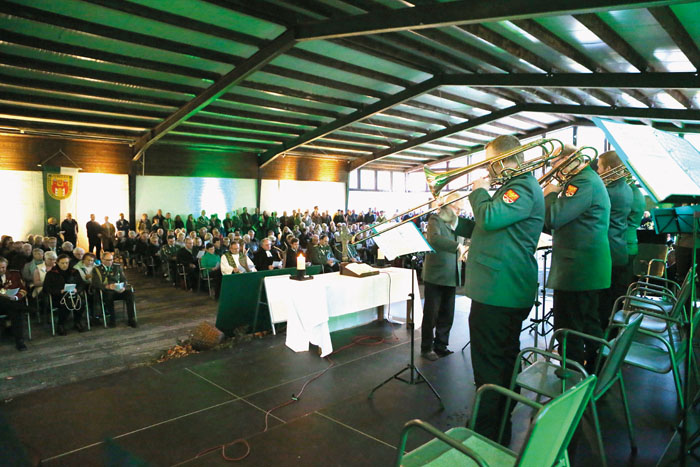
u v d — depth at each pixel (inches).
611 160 119.6
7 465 42.1
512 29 277.7
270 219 578.2
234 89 396.8
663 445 89.5
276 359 149.4
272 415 109.2
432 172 103.9
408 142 607.5
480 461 45.6
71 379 139.5
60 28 263.0
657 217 84.5
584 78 314.8
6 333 191.2
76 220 471.2
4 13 235.0
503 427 78.6
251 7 270.1
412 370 124.9
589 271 99.1
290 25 288.5
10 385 134.3
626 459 84.8
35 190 446.0
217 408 113.7
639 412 103.8
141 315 229.0
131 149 502.6
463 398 116.7
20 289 182.5
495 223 77.3
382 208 796.6
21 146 436.1
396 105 467.8
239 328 180.7
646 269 196.5
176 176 539.2
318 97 436.5
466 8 219.0
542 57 317.1
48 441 98.6
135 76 342.3
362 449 92.9
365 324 191.9
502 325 82.1
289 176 645.3
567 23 254.8
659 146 61.8
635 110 380.2
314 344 155.4
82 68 316.5
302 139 533.0
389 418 106.3
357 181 759.1
